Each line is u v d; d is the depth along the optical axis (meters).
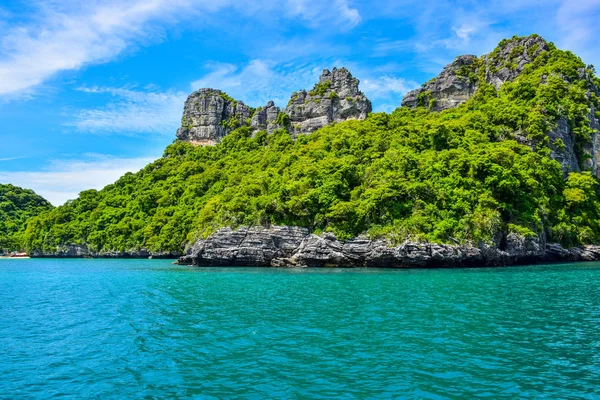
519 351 20.73
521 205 70.00
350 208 67.12
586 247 75.62
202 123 155.75
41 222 129.88
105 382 18.02
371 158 82.75
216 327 26.55
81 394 16.84
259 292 40.41
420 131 88.06
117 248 110.69
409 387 16.56
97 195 138.50
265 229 70.31
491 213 64.81
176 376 18.36
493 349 21.05
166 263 85.56
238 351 21.50
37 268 80.62
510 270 57.50
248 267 68.94
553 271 55.78
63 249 121.62
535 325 25.55
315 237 67.44
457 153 74.25
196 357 20.80
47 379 18.59
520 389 16.30
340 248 65.88
